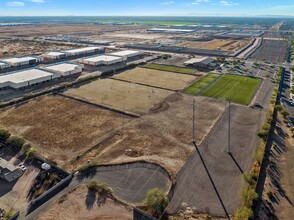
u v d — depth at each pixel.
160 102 76.00
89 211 35.59
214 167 45.47
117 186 40.56
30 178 42.56
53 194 38.59
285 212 35.94
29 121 63.53
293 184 41.75
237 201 37.59
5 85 86.69
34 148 50.69
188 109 70.81
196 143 53.38
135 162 46.59
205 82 95.81
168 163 46.44
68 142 54.16
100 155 49.38
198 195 38.72
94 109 70.94
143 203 36.81
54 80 97.62
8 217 34.12
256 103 75.00
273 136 56.47
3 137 52.62
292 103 76.44
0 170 43.09
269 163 46.84
